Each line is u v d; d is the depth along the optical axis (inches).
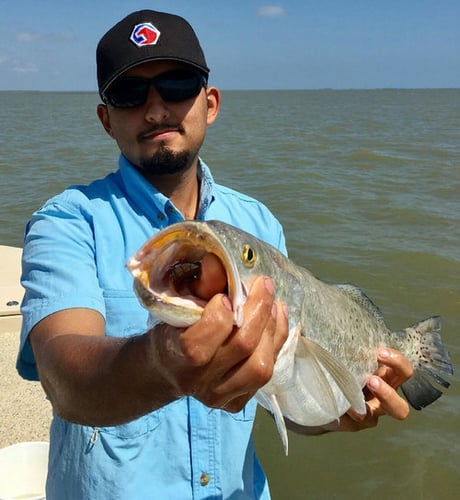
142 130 32.7
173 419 29.6
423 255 138.6
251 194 211.2
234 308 18.4
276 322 20.0
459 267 131.4
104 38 33.3
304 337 30.0
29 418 60.1
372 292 120.0
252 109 1153.4
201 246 18.6
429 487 66.0
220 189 36.7
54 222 29.7
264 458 69.7
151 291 17.9
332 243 149.9
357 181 237.1
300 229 163.6
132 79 32.4
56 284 27.4
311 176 248.8
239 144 397.7
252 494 32.8
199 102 33.7
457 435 73.8
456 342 97.3
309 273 36.1
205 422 30.0
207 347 17.8
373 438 73.4
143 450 29.1
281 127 587.5
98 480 28.8
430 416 77.3
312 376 29.4
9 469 47.3
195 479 29.6
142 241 31.1
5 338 75.7
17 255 100.4
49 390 23.9
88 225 30.6
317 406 30.0
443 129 553.0
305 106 1342.3
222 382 19.0
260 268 27.0
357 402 28.4
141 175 33.2
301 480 66.8
